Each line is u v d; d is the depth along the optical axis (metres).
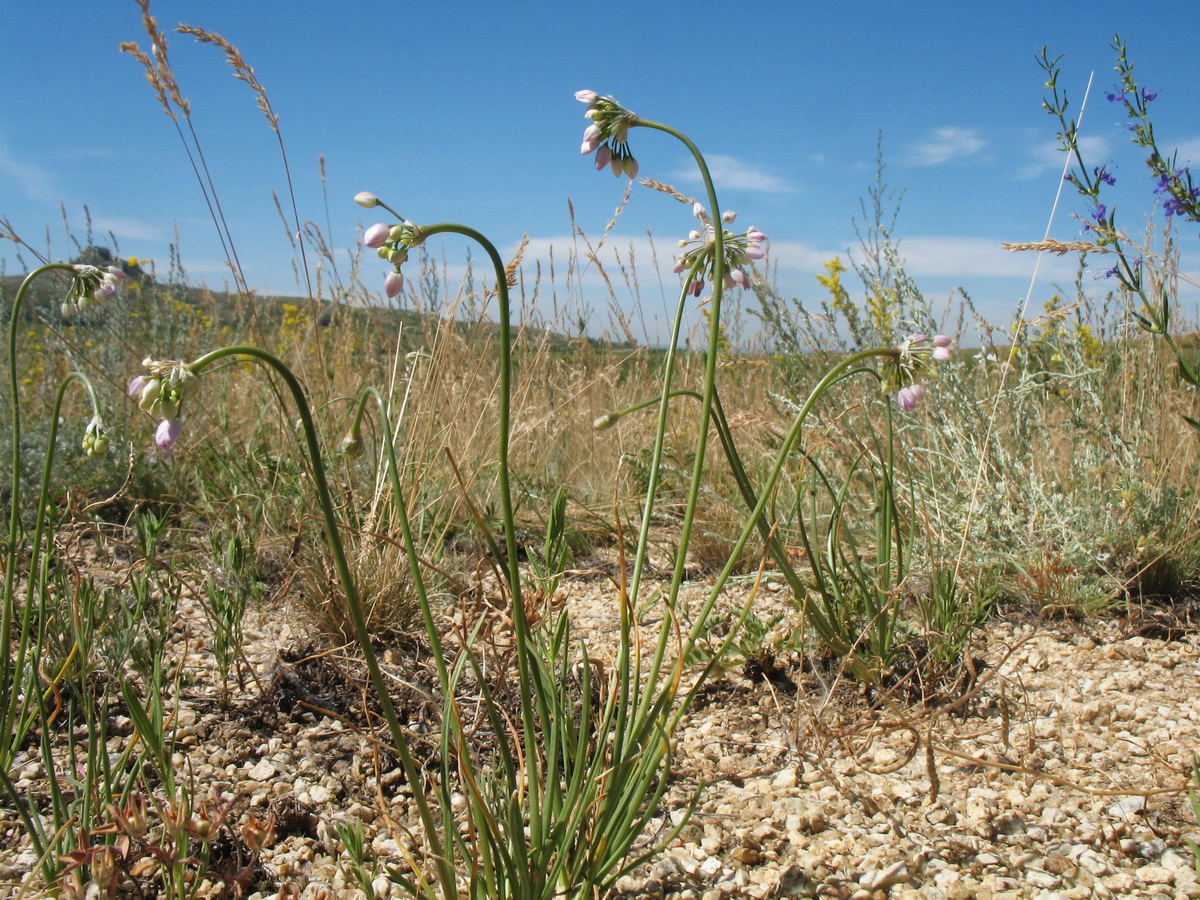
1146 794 0.44
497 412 0.96
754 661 0.61
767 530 0.56
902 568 0.61
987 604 0.67
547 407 1.08
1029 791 0.48
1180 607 0.71
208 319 1.38
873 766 0.51
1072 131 0.62
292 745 0.52
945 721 0.56
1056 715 0.56
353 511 0.71
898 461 0.81
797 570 0.75
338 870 0.42
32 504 0.84
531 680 0.54
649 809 0.38
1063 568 0.69
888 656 0.60
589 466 1.13
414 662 0.61
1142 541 0.72
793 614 0.69
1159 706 0.56
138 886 0.38
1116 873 0.42
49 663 0.52
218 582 0.66
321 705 0.56
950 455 0.81
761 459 1.00
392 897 0.40
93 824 0.42
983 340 0.83
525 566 0.79
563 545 0.54
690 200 0.50
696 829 0.46
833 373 0.43
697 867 0.43
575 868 0.37
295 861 0.43
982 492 0.77
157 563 0.61
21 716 0.47
